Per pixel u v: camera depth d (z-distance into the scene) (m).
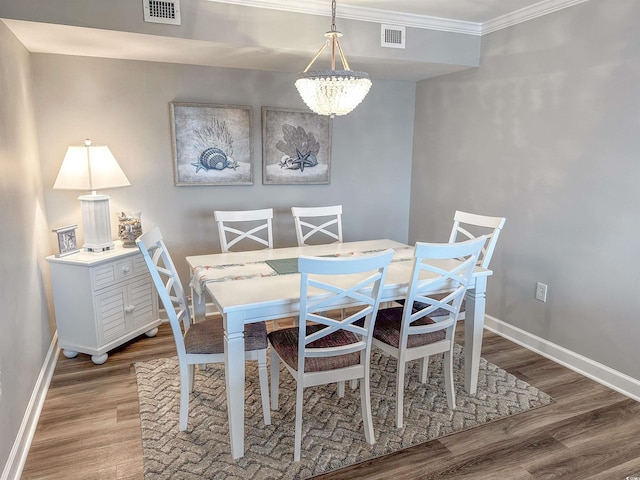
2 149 2.09
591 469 1.98
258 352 2.20
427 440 2.18
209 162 3.58
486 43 3.43
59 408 2.42
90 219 2.95
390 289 2.22
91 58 3.14
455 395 2.57
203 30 2.64
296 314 2.06
